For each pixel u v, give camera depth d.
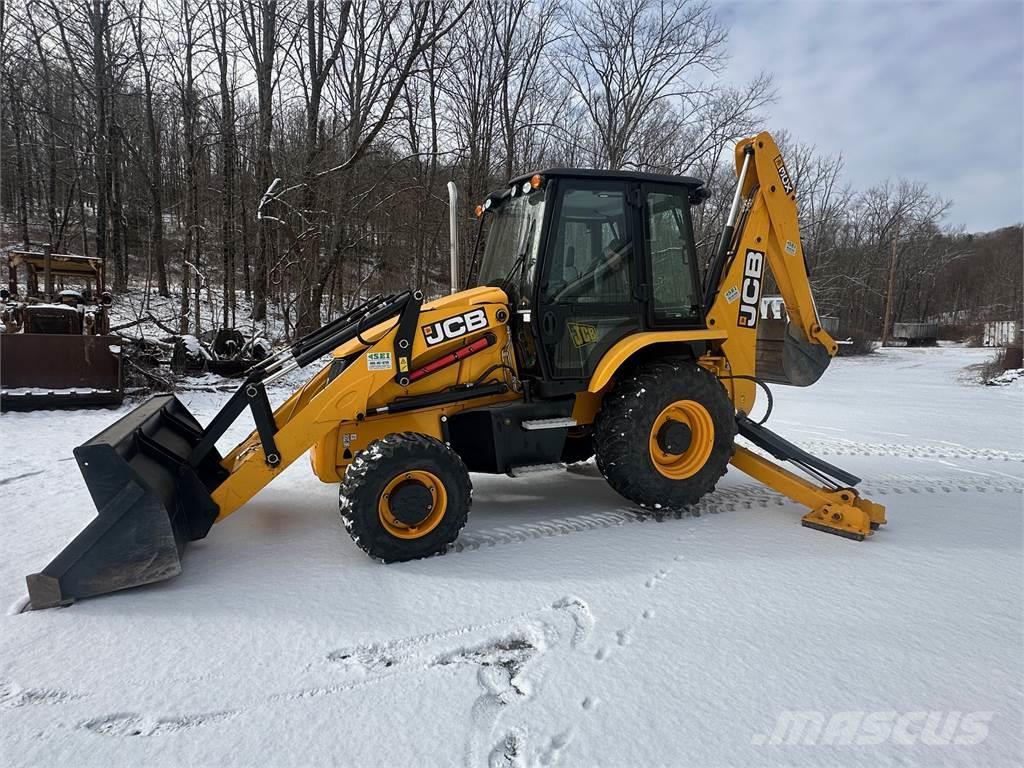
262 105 14.53
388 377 3.54
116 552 2.83
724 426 3.96
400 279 15.63
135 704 2.11
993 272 55.06
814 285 30.73
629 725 2.00
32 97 16.34
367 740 1.93
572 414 4.00
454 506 3.34
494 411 3.68
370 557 3.26
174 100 15.54
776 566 3.22
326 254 13.83
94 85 15.26
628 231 3.94
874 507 3.75
